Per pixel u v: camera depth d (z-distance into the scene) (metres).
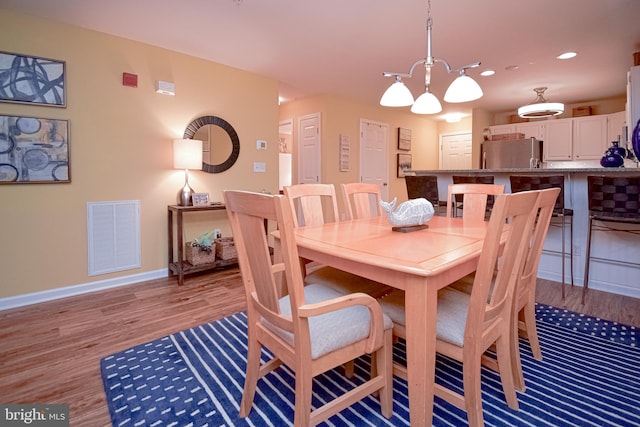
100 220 3.00
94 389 1.62
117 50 3.02
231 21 2.74
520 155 5.61
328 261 1.50
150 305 2.67
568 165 5.55
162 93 3.30
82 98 2.86
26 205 2.66
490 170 3.36
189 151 3.24
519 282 1.49
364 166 5.70
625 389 1.58
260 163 4.13
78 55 2.82
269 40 3.11
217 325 2.31
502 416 1.41
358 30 2.91
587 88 4.75
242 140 3.96
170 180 3.41
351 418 1.41
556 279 3.20
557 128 5.59
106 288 3.06
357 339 1.26
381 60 3.62
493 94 5.06
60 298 2.81
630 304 2.62
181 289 3.05
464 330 1.27
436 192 3.60
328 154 5.09
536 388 1.59
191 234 3.60
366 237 1.69
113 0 2.41
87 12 2.58
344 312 1.34
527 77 4.23
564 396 1.54
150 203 3.29
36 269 2.73
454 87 2.09
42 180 2.70
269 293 1.20
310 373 1.14
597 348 1.96
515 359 1.55
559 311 2.49
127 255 3.18
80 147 2.87
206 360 1.87
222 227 3.83
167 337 2.13
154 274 3.36
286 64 3.75
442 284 1.23
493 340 1.36
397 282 1.23
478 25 2.82
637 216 2.40
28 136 2.62
